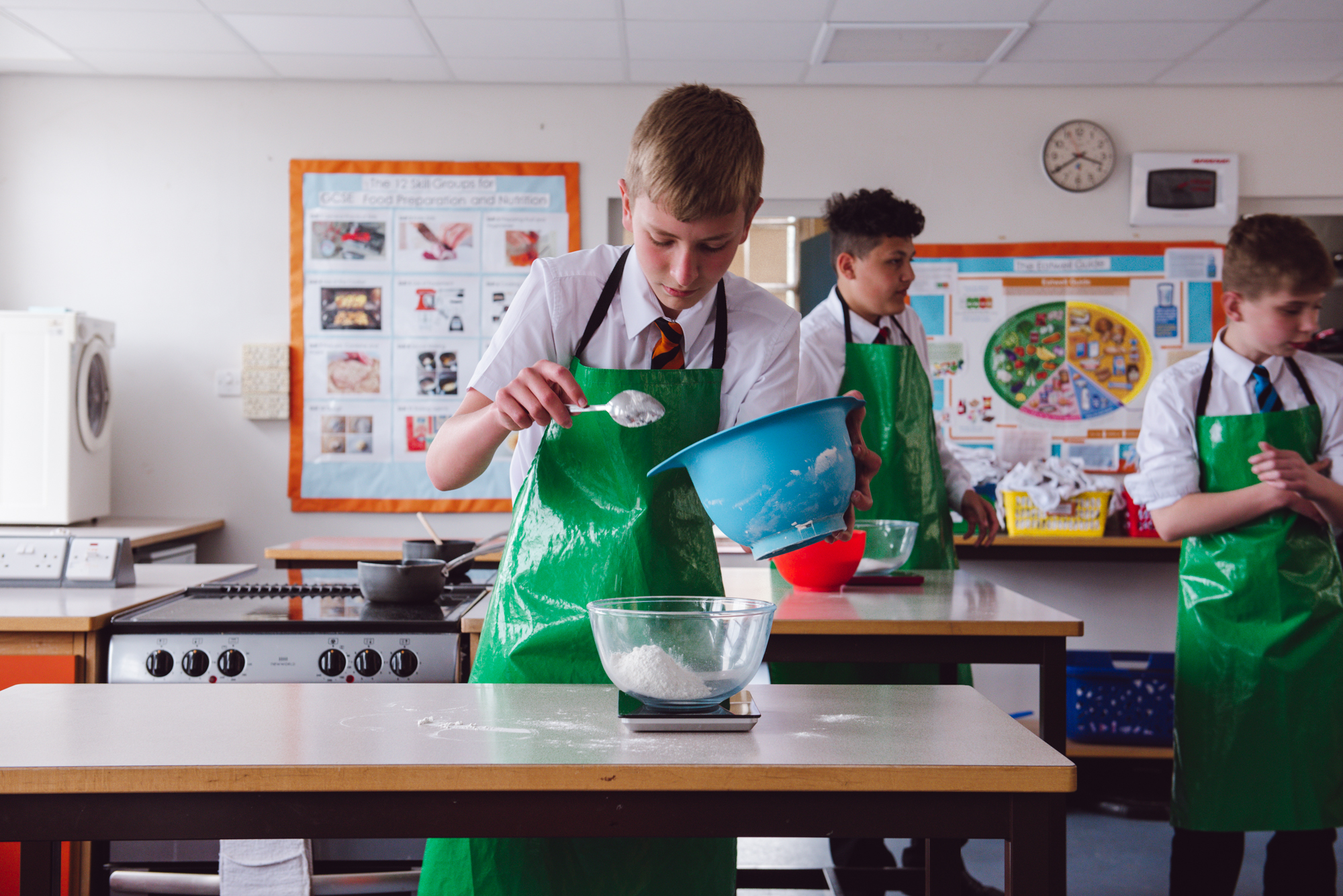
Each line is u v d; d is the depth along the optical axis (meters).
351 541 3.66
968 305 4.13
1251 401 2.09
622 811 0.88
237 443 4.12
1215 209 4.07
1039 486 3.70
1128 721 3.44
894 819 0.89
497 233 4.11
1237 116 4.11
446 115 4.10
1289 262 1.95
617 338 1.38
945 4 3.36
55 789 0.86
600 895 1.20
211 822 0.87
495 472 4.12
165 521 4.01
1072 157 4.09
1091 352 4.12
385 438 4.12
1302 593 1.98
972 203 4.12
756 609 1.08
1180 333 4.10
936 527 2.42
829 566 2.03
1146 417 2.17
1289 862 2.00
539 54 3.80
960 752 0.93
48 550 2.21
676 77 4.02
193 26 3.58
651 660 1.01
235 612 1.91
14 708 1.07
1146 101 4.11
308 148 4.10
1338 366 2.13
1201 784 2.03
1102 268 4.10
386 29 3.60
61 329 3.58
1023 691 4.07
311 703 1.11
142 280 4.10
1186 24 3.51
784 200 4.15
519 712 1.07
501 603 1.35
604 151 4.11
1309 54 3.77
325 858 1.67
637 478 1.33
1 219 4.08
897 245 2.37
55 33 3.64
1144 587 4.08
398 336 4.11
